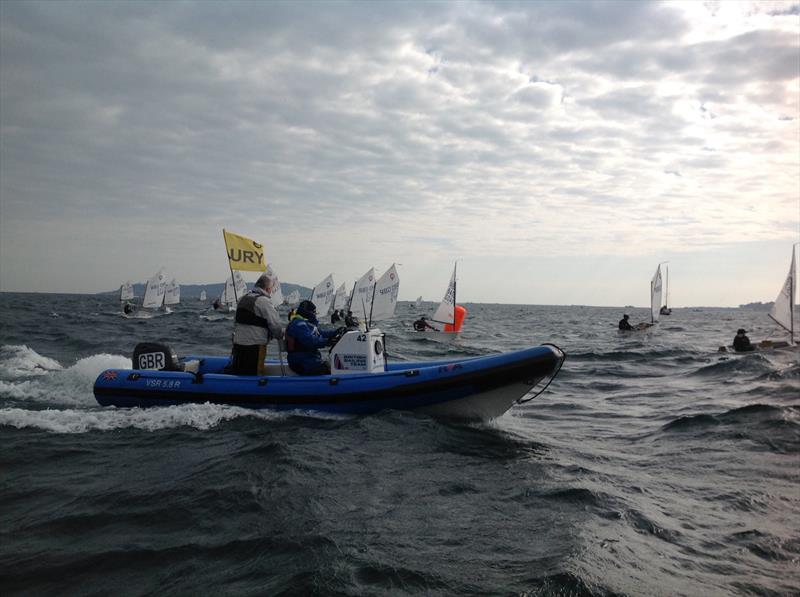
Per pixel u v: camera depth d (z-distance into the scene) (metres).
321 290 40.75
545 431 7.23
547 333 32.72
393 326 34.34
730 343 25.70
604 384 11.97
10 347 14.00
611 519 3.98
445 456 5.52
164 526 3.68
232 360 7.81
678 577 3.13
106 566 3.14
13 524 3.72
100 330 25.28
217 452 5.34
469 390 6.77
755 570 3.26
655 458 5.86
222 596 2.80
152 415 6.74
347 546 3.37
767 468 5.39
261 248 8.52
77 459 5.17
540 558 3.27
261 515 3.84
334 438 5.89
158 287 46.22
